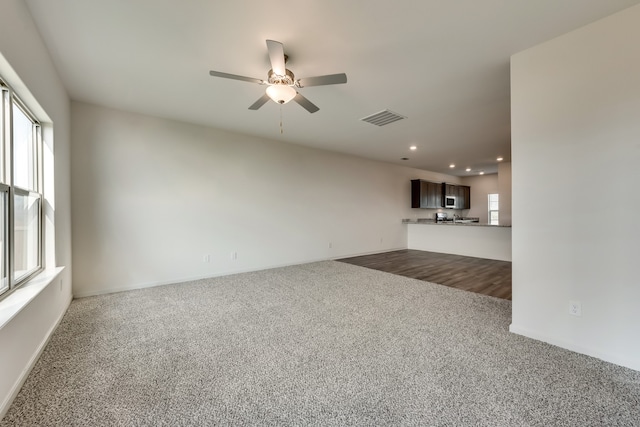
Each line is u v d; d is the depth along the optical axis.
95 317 2.70
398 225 7.56
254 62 2.42
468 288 3.76
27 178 2.29
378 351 2.07
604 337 1.91
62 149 2.79
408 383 1.68
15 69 1.60
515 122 2.29
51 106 2.38
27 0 1.69
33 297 1.76
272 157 5.00
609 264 1.88
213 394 1.59
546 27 1.96
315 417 1.41
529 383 1.67
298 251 5.41
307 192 5.54
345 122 3.98
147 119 3.74
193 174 4.12
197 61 2.41
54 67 2.47
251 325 2.54
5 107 1.77
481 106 3.37
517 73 2.28
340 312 2.86
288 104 3.35
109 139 3.48
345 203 6.25
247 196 4.68
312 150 5.62
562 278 2.08
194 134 4.12
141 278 3.71
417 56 2.33
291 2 1.71
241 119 3.89
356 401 1.53
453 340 2.24
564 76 2.04
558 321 2.11
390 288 3.75
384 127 4.22
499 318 2.70
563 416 1.40
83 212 3.33
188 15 1.83
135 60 2.39
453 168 8.01
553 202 2.11
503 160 6.79
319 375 1.77
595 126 1.91
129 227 3.62
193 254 4.14
